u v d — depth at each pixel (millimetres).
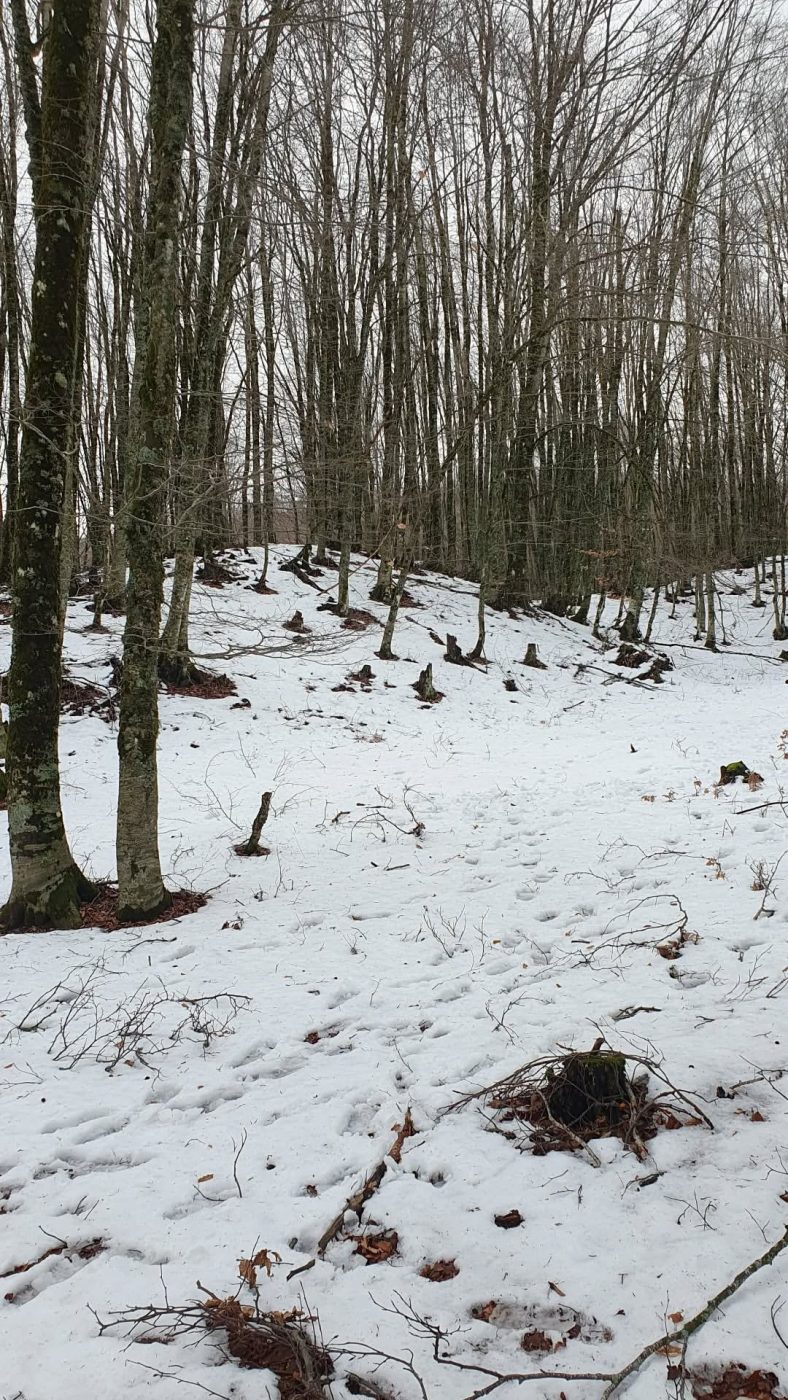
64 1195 3230
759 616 27578
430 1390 2182
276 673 15547
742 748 11695
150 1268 2768
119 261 15828
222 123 11328
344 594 18859
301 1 8352
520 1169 3111
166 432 6066
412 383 21219
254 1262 2725
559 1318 2391
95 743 11766
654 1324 2309
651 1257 2562
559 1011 4391
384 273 17328
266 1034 4504
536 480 27047
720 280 15359
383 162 19156
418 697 15938
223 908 6645
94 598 15992
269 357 18375
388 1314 2475
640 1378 2137
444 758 12539
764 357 9383
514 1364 2246
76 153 6074
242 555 22047
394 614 17453
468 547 26891
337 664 16547
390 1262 2719
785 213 15602
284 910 6477
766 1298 2320
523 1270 2588
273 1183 3201
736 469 32969
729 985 4418
